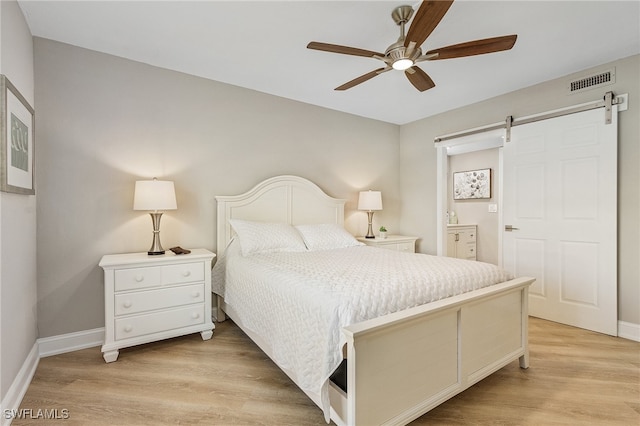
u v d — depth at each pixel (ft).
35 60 7.45
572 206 9.50
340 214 12.55
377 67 9.11
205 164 9.91
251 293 7.29
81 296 8.00
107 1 6.22
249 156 10.76
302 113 12.00
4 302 5.24
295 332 5.40
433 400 5.07
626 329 8.57
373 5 6.30
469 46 5.83
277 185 11.09
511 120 10.90
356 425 4.12
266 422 5.17
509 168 11.01
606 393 6.00
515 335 6.73
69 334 7.82
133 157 8.73
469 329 5.64
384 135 14.60
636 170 8.36
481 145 15.94
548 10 6.42
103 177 8.30
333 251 9.57
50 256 7.61
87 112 8.09
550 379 6.51
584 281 9.29
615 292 8.70
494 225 16.55
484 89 10.73
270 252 9.18
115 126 8.47
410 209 14.73
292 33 7.38
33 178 6.97
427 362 5.02
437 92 11.03
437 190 13.50
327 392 4.49
